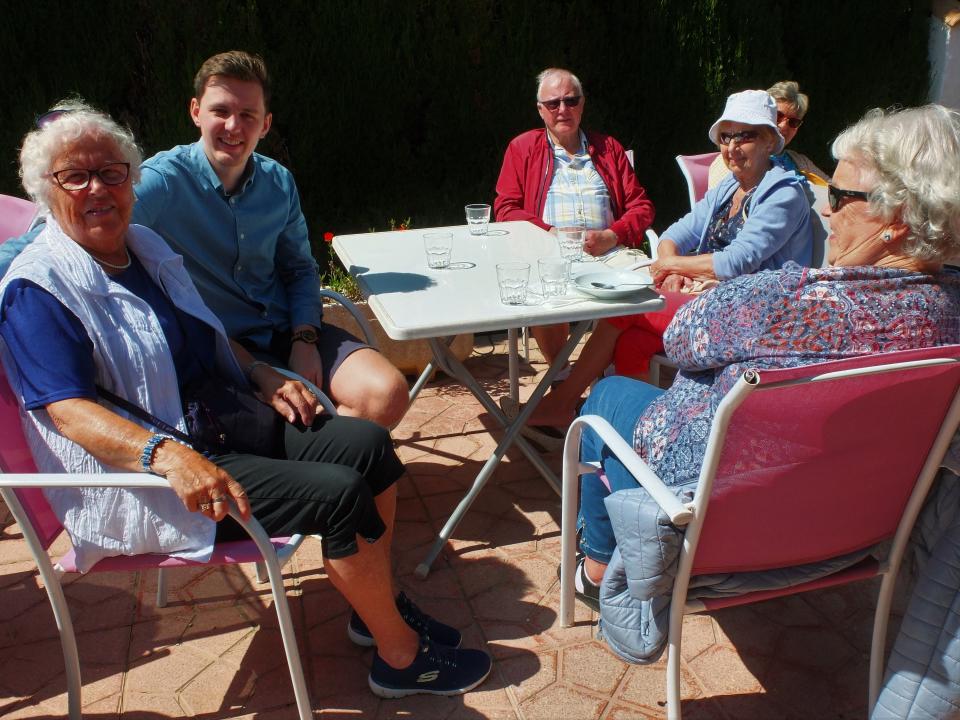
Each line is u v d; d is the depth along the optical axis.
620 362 3.51
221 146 2.81
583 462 2.45
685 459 2.00
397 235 3.85
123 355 2.16
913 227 1.78
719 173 4.08
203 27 4.90
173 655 2.58
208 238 2.92
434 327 2.57
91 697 2.41
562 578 2.59
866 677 2.46
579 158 4.27
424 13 5.46
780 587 2.04
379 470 2.36
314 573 2.97
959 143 1.75
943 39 6.43
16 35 4.67
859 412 1.79
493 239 3.74
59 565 2.15
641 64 5.88
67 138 2.12
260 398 2.52
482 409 4.24
